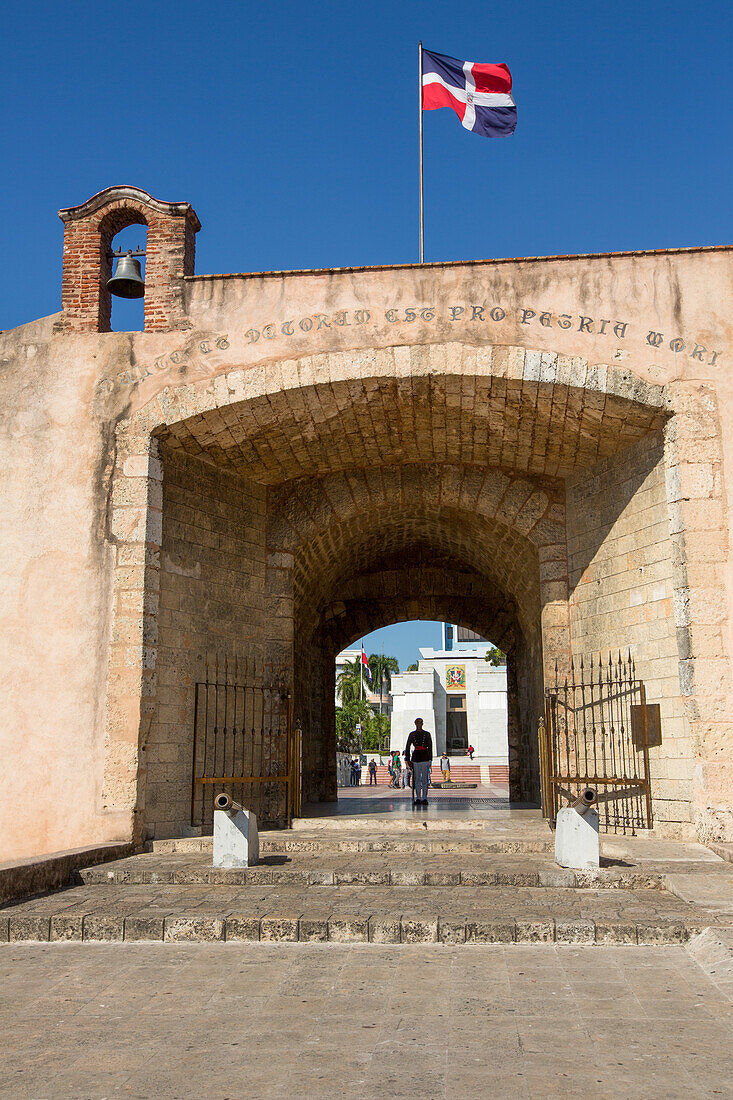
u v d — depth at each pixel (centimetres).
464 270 1197
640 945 673
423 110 1364
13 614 1176
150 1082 431
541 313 1173
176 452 1251
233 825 950
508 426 1283
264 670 1382
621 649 1232
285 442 1313
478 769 4553
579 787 1290
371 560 2016
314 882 886
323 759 2030
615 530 1267
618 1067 443
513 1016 519
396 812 1548
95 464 1203
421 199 1327
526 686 1852
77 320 1258
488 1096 410
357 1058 458
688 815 1080
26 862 867
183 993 571
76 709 1135
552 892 825
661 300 1163
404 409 1258
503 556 1656
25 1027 512
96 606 1160
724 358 1139
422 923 692
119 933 716
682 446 1120
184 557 1241
